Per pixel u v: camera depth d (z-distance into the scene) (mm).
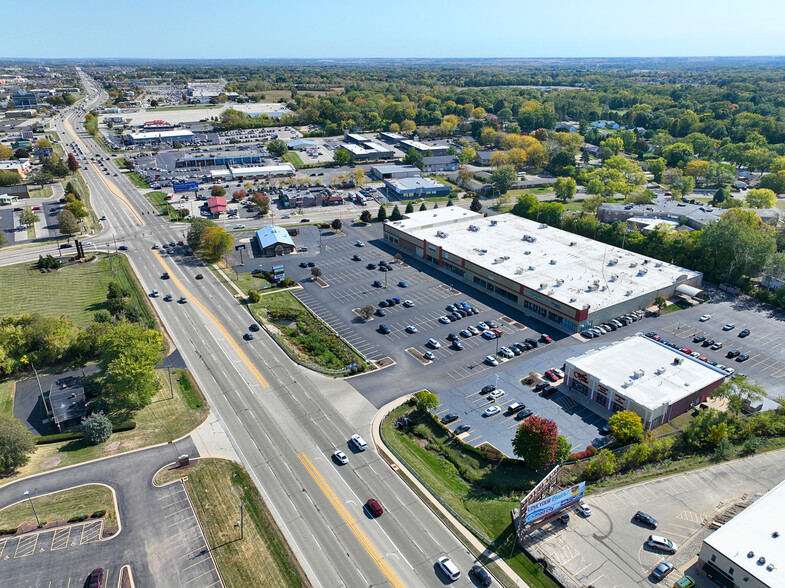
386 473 72562
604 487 70000
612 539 61812
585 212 190000
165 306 121875
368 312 116062
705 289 131625
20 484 70188
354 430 81062
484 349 104375
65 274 138500
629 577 56906
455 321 115750
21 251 153250
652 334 108562
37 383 92438
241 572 57844
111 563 58938
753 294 126750
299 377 95000
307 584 56438
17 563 58875
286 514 65750
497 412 85500
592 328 111812
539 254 140750
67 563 58906
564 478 71312
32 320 100562
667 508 66438
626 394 83312
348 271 143250
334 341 106938
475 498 68500
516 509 65938
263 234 162375
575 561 58875
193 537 62406
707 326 113500
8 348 94625
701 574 57281
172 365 98438
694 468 74000
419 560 59344
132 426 81188
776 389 91375
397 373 96375
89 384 91938
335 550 60625
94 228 173750
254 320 115938
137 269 142500
